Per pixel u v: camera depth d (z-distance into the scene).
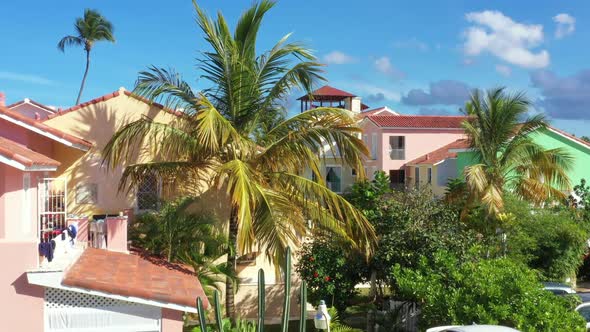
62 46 61.53
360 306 22.25
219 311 10.13
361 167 17.11
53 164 12.91
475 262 17.67
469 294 14.95
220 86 17.39
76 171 19.25
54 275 11.98
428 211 19.20
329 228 17.62
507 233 23.28
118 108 19.58
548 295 15.04
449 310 14.75
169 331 12.92
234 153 16.98
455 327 12.79
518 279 14.66
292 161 16.83
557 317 14.02
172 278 14.38
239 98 17.36
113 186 19.44
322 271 18.89
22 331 12.27
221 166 16.12
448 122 51.97
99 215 18.34
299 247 19.22
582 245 27.16
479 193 23.45
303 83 17.08
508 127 24.81
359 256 19.17
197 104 17.34
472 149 27.45
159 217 18.12
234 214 18.05
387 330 18.41
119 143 17.03
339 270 19.12
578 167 36.34
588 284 29.62
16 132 15.38
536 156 25.12
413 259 18.33
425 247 18.34
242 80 17.19
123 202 19.50
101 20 61.81
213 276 18.39
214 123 15.48
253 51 17.89
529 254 24.42
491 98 24.89
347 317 20.86
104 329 12.77
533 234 25.33
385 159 50.47
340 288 19.25
